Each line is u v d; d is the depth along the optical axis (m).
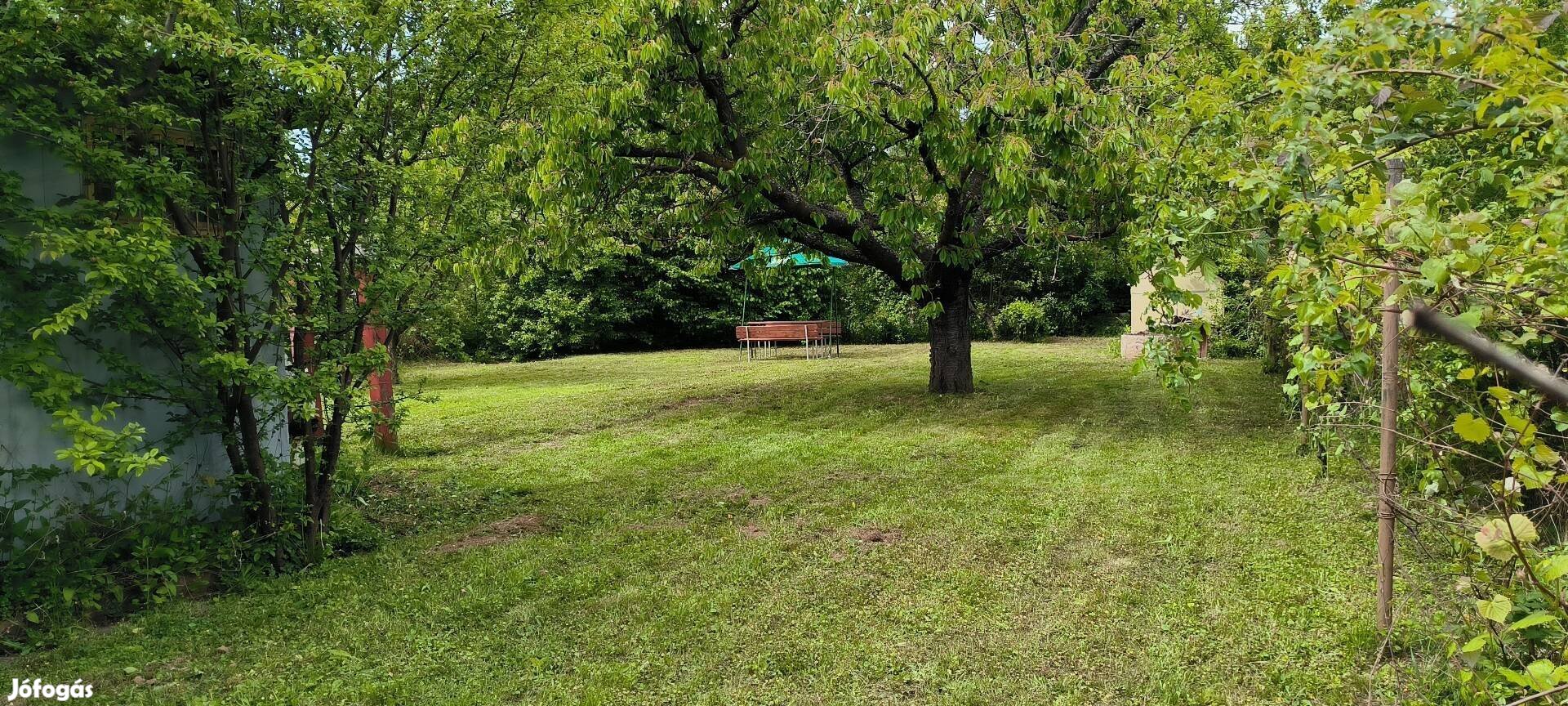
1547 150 2.37
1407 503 3.15
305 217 4.55
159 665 3.43
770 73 8.05
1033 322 20.59
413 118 4.98
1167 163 3.60
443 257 5.19
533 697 3.12
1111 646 3.38
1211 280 3.03
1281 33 7.60
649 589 4.17
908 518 5.25
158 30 3.63
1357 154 2.41
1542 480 1.90
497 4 5.05
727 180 8.25
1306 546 4.43
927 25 7.03
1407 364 3.04
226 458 5.00
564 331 22.50
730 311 23.44
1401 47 2.02
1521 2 2.88
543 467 7.37
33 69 3.65
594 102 7.20
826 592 4.05
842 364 15.56
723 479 6.63
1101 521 5.05
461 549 4.98
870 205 10.06
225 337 4.34
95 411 3.51
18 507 3.94
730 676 3.24
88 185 4.11
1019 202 7.52
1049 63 7.98
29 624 3.80
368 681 3.26
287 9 4.29
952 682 3.12
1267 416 8.52
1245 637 3.39
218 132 4.20
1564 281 1.98
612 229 10.20
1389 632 2.84
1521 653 2.51
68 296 3.81
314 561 4.71
